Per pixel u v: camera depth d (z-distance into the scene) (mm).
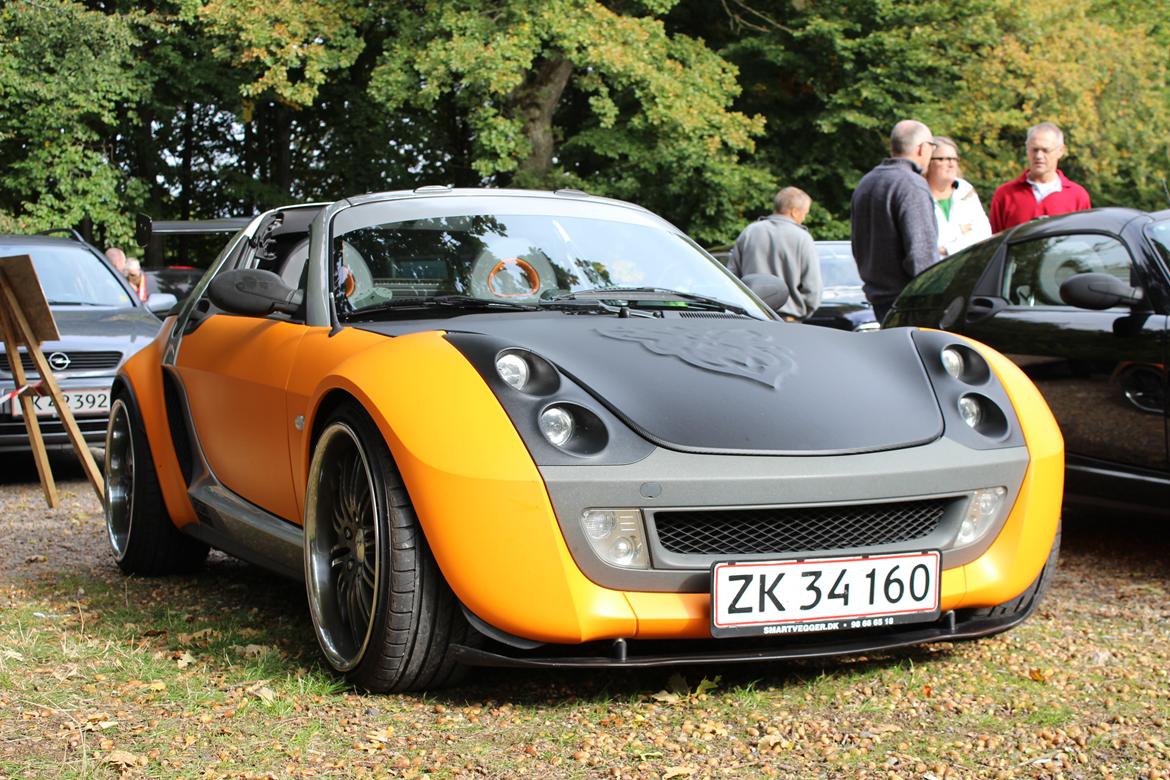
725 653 2830
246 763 2518
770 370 3117
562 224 4051
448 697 2969
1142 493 4758
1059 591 4426
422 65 18391
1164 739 2707
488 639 2914
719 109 20578
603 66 18953
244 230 4637
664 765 2525
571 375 2941
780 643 2971
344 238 3789
